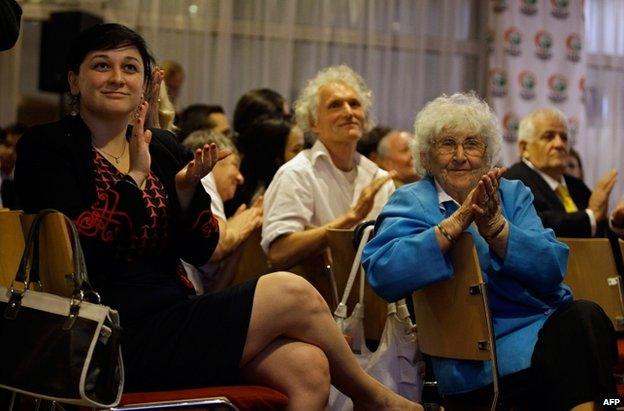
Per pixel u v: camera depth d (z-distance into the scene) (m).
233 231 4.00
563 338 3.00
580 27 8.46
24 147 2.88
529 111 8.36
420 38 8.28
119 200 2.77
